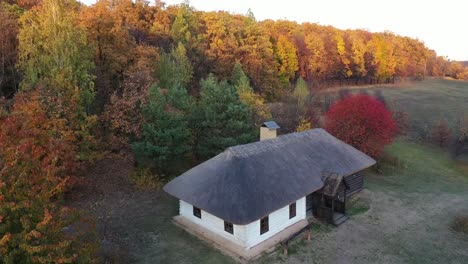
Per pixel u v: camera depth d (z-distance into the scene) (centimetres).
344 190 2423
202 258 1839
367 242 2075
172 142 2683
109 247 1900
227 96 3044
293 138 2605
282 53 7250
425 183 3247
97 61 3456
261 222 1964
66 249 1167
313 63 8025
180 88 3250
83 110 2633
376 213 2491
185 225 2158
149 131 2623
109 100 3081
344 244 2041
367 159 2809
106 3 5597
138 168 2892
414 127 5678
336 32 10281
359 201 2700
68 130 2380
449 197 2875
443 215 2502
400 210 2559
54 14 2559
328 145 2747
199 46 5750
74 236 1216
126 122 2752
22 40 2541
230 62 5881
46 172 1230
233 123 2964
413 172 3569
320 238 2098
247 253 1852
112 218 2261
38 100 2277
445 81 11300
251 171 2064
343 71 8862
